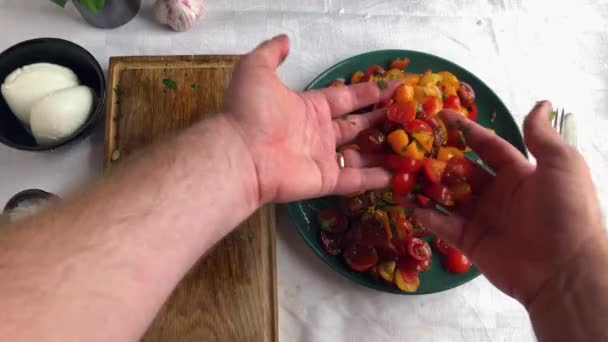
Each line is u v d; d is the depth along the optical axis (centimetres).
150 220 26
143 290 24
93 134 46
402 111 41
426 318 43
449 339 43
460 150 43
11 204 40
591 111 52
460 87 48
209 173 30
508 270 36
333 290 44
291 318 43
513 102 52
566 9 55
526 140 35
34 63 44
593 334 28
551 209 32
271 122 35
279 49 36
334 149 42
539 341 32
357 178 41
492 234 38
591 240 31
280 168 36
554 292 32
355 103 44
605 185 49
